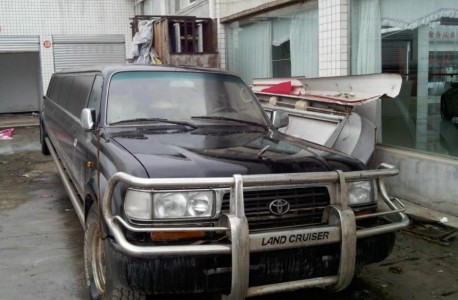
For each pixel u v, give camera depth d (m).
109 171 3.48
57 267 4.73
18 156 10.98
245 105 4.84
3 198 7.36
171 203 3.08
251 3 10.62
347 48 7.71
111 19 18.97
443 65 6.29
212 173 3.19
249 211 3.24
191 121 4.42
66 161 5.80
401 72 6.95
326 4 7.92
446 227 5.58
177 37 11.74
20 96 20.56
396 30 7.00
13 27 17.86
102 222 3.42
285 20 9.68
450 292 4.14
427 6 6.48
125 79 4.60
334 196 3.44
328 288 3.52
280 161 3.48
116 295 3.35
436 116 6.46
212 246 2.99
